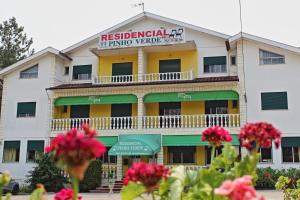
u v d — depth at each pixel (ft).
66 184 87.97
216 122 87.71
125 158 93.86
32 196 10.44
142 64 96.32
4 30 155.02
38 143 98.22
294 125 84.28
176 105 95.91
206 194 11.18
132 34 96.27
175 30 93.91
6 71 104.27
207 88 89.45
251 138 11.17
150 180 10.22
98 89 95.66
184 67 98.78
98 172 88.07
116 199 65.46
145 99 93.09
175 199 11.59
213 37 98.02
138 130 91.25
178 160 92.84
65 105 101.76
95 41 106.22
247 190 7.08
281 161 82.38
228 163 13.01
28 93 102.37
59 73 104.73
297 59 87.10
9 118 102.27
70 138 7.48
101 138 93.45
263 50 89.56
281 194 65.72
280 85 86.89
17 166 98.27
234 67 94.68
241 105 87.45
